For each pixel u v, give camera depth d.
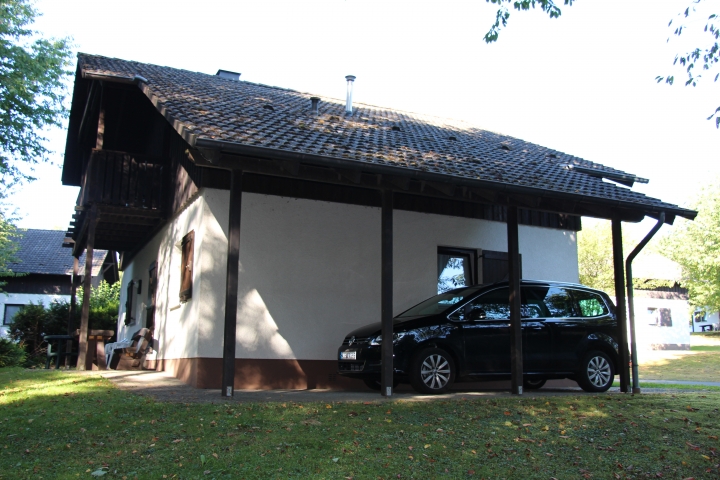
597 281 32.97
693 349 31.84
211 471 5.09
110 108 14.70
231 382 7.64
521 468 5.70
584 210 10.22
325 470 5.21
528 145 15.44
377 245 11.41
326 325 10.70
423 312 9.92
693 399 8.96
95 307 22.67
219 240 10.11
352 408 7.21
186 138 7.43
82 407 7.06
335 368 10.63
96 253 36.78
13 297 33.62
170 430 6.05
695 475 5.84
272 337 10.27
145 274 16.05
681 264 32.19
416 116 17.05
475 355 9.27
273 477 5.04
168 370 11.80
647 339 31.17
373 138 10.12
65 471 5.07
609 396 9.03
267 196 10.61
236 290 7.71
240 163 7.77
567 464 5.90
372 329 9.24
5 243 29.84
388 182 8.66
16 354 17.11
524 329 9.60
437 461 5.68
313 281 10.73
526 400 8.32
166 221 13.43
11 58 18.55
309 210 10.91
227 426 6.19
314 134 9.09
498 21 9.29
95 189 12.57
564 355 9.80
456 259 12.51
